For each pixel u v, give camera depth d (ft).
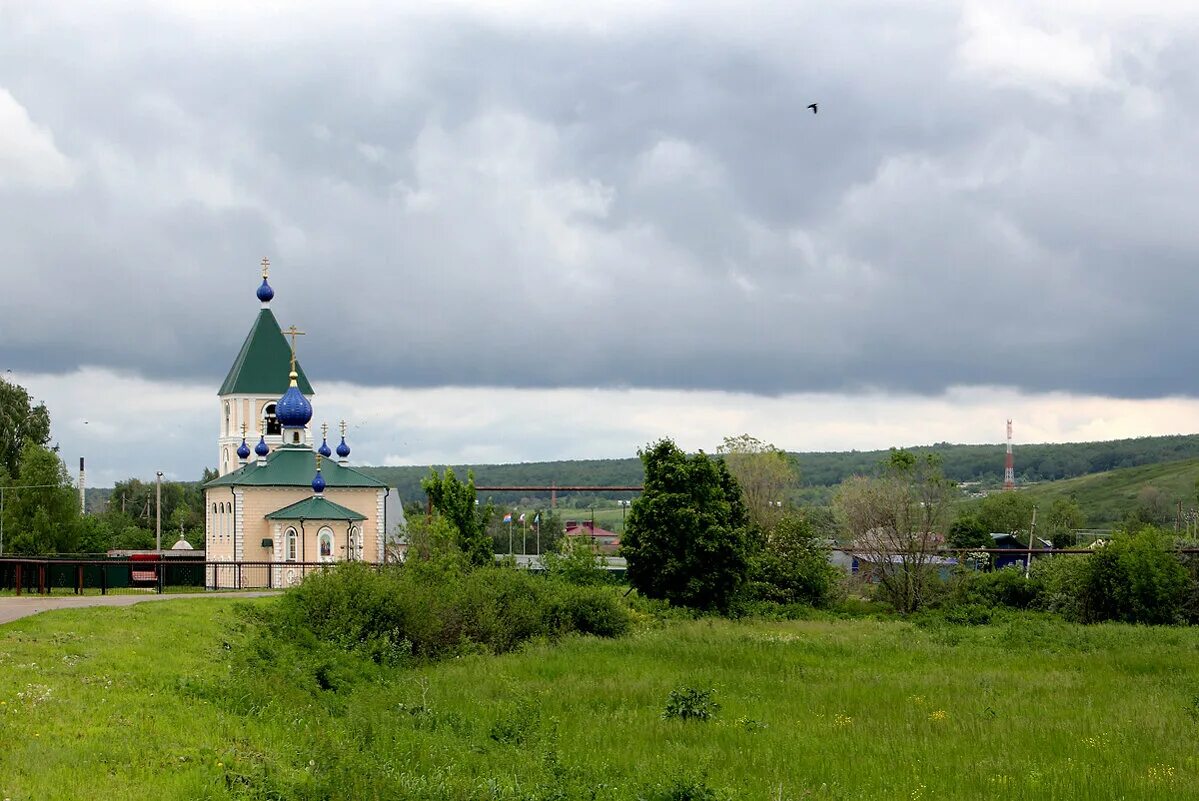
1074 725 107.24
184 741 79.87
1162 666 152.97
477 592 175.01
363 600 157.58
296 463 312.91
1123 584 247.09
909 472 287.28
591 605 190.39
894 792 82.64
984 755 94.89
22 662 101.04
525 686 127.24
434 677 135.85
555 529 552.82
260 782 71.82
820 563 287.07
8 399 417.69
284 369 382.83
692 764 90.07
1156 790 83.25
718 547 246.47
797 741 99.76
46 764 69.36
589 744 96.73
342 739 87.10
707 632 192.34
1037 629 202.49
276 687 106.63
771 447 406.41
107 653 110.22
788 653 163.22
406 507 431.43
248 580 288.51
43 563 218.79
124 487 639.76
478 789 77.30
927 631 211.61
